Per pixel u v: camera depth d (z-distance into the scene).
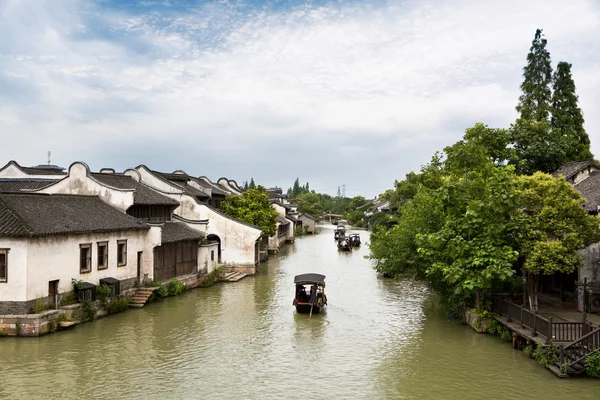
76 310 24.02
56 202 26.52
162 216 37.31
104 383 16.89
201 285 36.53
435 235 22.84
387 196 100.12
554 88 47.94
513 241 22.03
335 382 17.38
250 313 27.86
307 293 33.16
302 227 110.12
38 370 18.00
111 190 31.39
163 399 15.66
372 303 31.02
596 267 23.75
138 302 28.84
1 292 21.47
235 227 42.78
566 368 17.09
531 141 40.31
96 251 26.16
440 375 17.98
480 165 24.62
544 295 28.06
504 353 20.27
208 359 19.69
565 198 20.66
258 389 16.62
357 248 71.88
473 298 25.48
